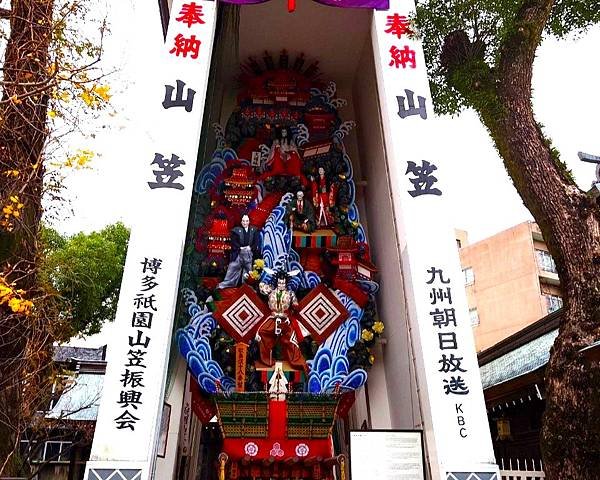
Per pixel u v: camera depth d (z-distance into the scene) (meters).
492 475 6.55
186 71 8.80
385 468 7.20
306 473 8.77
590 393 7.46
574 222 8.59
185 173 8.08
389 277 10.57
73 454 14.09
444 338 7.29
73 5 8.48
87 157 7.98
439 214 8.04
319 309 10.10
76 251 17.81
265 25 11.61
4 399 7.50
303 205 10.88
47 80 7.16
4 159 7.82
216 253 10.33
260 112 11.70
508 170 9.67
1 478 6.92
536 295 31.88
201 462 10.33
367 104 12.19
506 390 11.89
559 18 11.02
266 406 8.81
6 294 6.86
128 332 7.04
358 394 11.00
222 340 9.55
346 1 9.58
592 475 7.28
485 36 10.27
